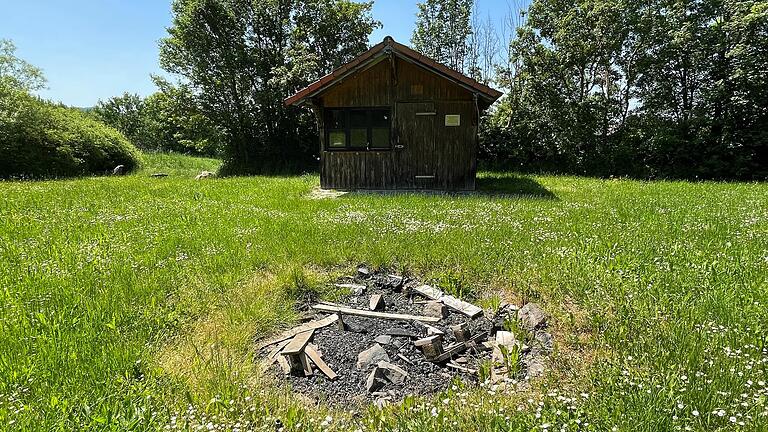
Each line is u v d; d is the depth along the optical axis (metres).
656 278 4.67
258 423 2.68
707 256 5.42
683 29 18.34
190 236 6.93
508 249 5.97
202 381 3.09
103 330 3.76
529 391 2.94
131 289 4.66
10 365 3.07
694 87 19.59
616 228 7.17
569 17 19.25
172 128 39.56
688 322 3.67
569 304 4.39
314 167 24.81
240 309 4.34
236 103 24.05
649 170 19.02
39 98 24.33
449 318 4.39
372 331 4.13
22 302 4.20
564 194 11.82
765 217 7.88
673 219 7.87
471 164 13.16
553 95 19.86
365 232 7.04
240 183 15.38
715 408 2.48
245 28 24.31
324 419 2.78
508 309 4.43
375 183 13.49
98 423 2.46
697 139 18.27
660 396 2.58
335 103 13.20
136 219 8.41
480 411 2.65
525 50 20.47
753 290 4.26
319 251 6.11
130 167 27.16
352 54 25.41
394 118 13.19
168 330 3.89
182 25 22.97
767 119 17.86
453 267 5.53
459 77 11.90
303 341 3.70
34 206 9.99
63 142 22.86
